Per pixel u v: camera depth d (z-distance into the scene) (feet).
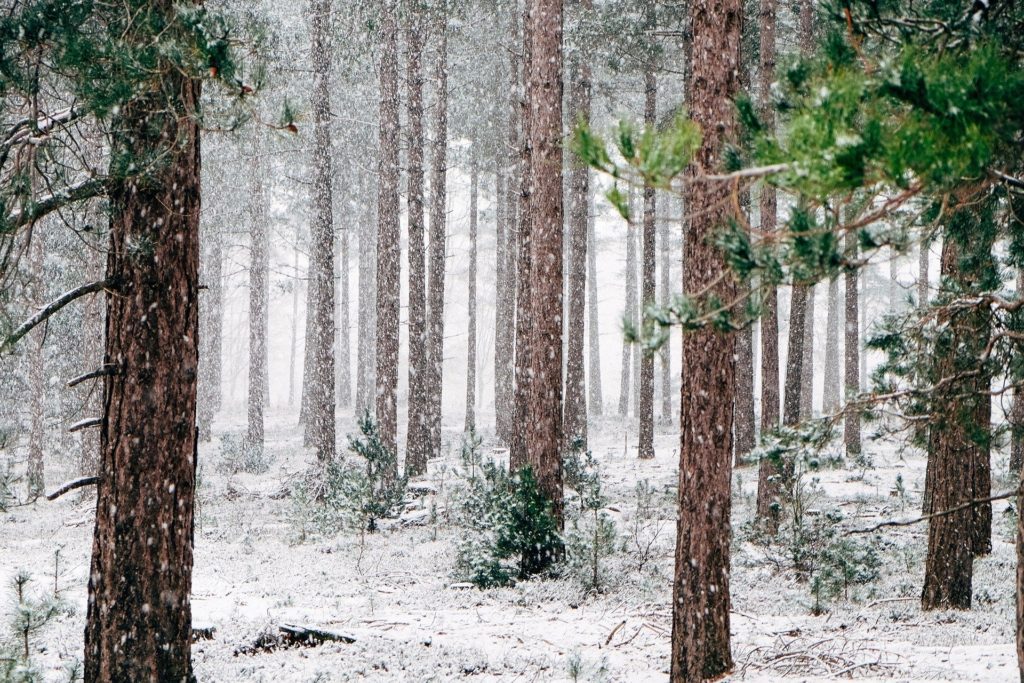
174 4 18.54
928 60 13.48
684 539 26.84
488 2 84.84
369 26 69.00
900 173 10.41
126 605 21.30
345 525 59.47
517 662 29.48
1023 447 32.94
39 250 58.85
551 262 44.75
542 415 45.44
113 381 21.75
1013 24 18.58
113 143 21.20
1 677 21.17
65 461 91.15
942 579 38.81
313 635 31.94
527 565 45.01
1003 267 25.31
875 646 31.68
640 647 32.45
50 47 19.61
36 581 41.88
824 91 11.19
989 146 10.48
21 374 90.22
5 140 21.01
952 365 23.86
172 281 21.79
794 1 62.64
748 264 14.34
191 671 22.38
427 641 31.99
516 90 88.84
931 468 39.45
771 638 33.22
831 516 43.32
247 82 18.86
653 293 78.33
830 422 24.67
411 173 77.10
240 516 68.74
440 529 60.80
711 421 26.37
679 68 97.81
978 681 25.75
